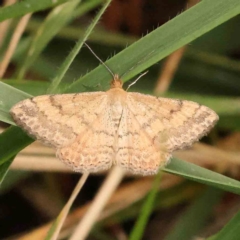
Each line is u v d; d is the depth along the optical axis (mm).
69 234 129
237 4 107
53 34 125
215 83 138
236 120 132
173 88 138
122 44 137
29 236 125
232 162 132
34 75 141
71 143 108
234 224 107
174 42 107
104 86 113
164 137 109
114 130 110
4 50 132
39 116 105
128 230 136
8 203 138
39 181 138
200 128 109
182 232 131
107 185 122
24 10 112
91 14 145
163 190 134
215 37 141
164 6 148
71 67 136
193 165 107
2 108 105
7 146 106
